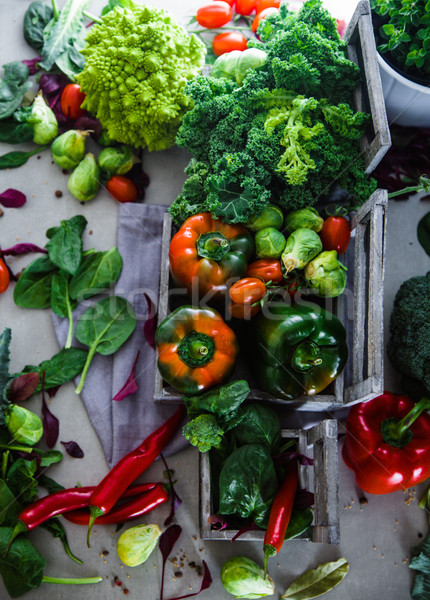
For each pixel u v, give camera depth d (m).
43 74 0.75
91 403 0.68
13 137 0.73
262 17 0.72
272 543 0.55
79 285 0.70
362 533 0.68
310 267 0.61
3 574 0.61
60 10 0.77
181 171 0.75
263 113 0.61
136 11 0.66
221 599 0.65
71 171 0.75
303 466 0.63
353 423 0.65
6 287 0.70
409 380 0.69
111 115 0.67
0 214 0.73
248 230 0.63
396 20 0.62
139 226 0.72
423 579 0.66
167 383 0.63
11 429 0.64
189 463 0.68
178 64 0.66
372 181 0.61
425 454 0.64
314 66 0.60
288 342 0.58
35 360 0.70
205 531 0.59
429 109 0.69
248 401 0.64
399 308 0.67
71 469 0.67
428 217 0.74
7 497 0.62
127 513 0.63
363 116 0.59
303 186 0.60
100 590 0.65
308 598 0.65
